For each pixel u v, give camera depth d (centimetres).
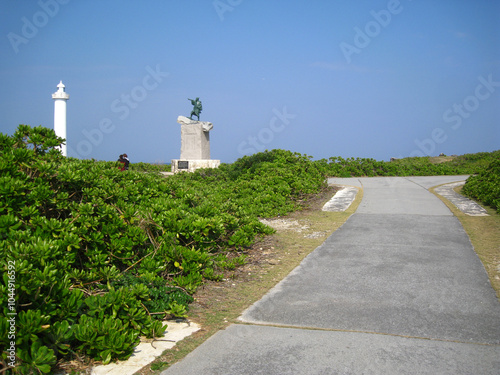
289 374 349
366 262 687
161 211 701
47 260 415
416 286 568
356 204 1273
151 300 475
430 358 374
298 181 1450
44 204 538
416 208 1171
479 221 979
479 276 603
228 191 1360
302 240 873
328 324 451
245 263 706
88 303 401
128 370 356
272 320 464
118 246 554
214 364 366
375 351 388
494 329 433
